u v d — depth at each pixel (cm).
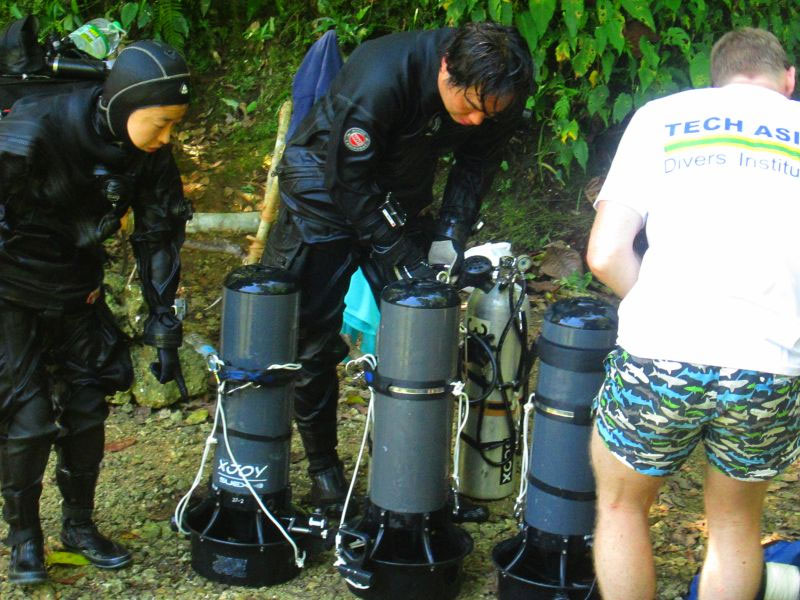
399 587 327
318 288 372
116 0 727
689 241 261
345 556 328
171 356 338
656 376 261
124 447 450
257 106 741
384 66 331
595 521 320
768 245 257
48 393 329
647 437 269
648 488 282
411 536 334
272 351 335
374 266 380
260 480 342
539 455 327
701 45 664
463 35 315
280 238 374
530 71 317
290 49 753
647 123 278
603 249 275
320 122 356
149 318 339
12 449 324
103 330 346
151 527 382
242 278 336
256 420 338
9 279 312
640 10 623
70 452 345
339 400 499
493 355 381
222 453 345
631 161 276
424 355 320
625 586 286
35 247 313
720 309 255
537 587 322
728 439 267
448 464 337
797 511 405
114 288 494
